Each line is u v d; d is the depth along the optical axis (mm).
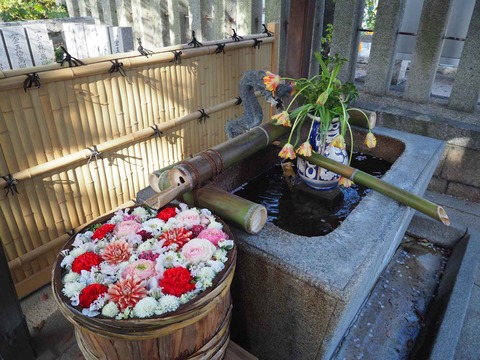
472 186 2949
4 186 1775
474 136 2787
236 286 1634
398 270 2377
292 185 2145
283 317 1511
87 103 2008
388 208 1695
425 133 2994
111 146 2180
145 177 2508
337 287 1257
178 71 2445
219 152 1681
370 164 2498
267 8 3432
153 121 2428
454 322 1782
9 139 1746
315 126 1846
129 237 1326
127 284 1115
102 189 2258
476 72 2736
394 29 2939
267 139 1941
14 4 5273
